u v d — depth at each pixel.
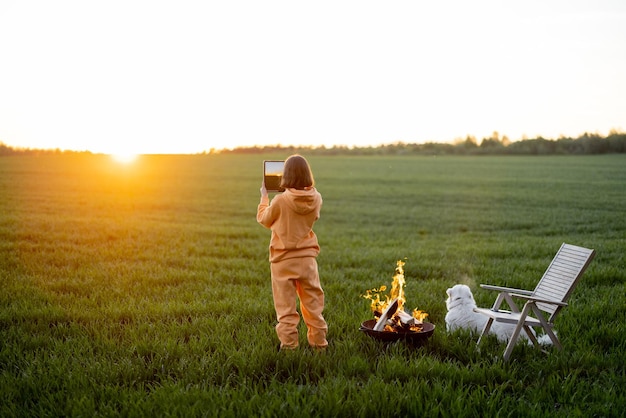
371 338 6.52
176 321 7.42
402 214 26.27
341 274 11.37
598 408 4.82
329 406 4.73
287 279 5.98
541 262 12.89
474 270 11.83
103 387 5.16
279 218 5.98
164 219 22.75
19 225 18.33
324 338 6.18
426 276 11.41
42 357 6.03
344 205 30.88
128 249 14.23
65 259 12.51
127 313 7.84
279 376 5.57
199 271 11.38
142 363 5.77
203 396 4.93
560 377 5.55
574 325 7.30
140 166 73.31
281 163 6.23
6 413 4.70
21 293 9.01
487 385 5.38
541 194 36.53
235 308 8.18
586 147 110.38
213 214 25.30
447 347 6.34
